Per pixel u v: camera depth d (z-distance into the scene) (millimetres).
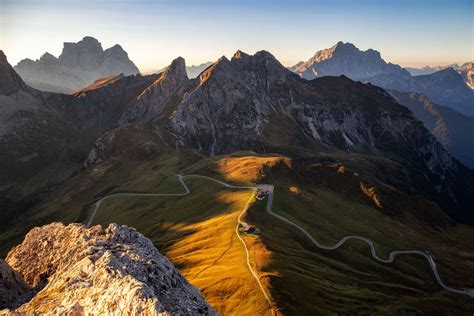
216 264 179125
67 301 66750
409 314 172250
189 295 69000
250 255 185875
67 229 102250
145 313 57094
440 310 193875
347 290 182125
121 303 60156
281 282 158625
